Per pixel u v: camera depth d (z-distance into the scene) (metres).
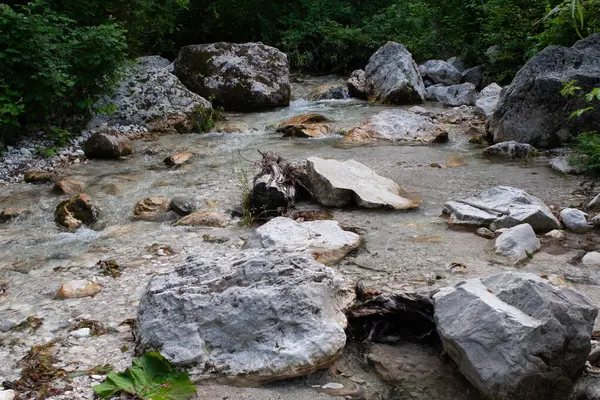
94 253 4.72
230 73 11.02
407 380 2.98
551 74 7.50
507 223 4.82
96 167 7.26
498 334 2.68
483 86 12.16
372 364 3.11
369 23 15.69
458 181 6.30
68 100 8.63
